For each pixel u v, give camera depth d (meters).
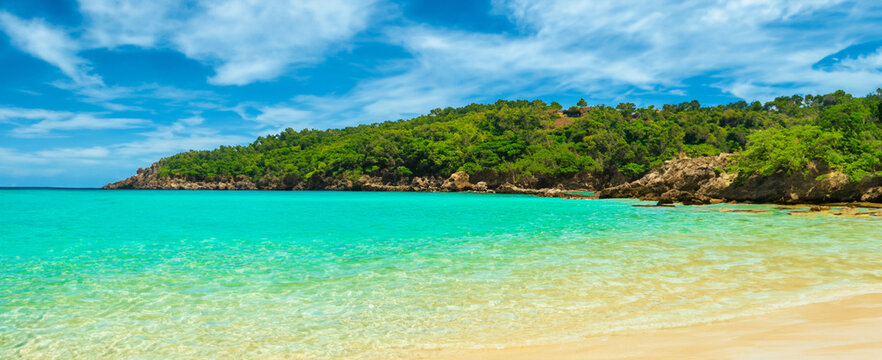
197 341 6.86
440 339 6.67
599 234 19.95
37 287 10.24
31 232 21.91
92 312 8.35
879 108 56.31
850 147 43.03
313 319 7.82
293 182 193.25
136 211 40.00
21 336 7.12
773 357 4.73
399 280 10.71
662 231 20.92
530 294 9.23
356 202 60.41
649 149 151.88
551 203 53.00
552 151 146.62
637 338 6.14
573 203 52.62
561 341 6.27
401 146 178.62
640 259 13.12
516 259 13.41
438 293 9.44
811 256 13.29
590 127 175.38
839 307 7.44
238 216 32.88
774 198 44.34
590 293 9.21
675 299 8.59
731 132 165.12
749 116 178.00
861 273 10.72
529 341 6.37
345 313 8.14
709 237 18.36
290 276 11.29
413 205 50.69
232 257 14.20
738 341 5.61
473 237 19.22
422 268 12.16
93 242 18.03
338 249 15.84
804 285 9.49
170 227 24.28
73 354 6.43
